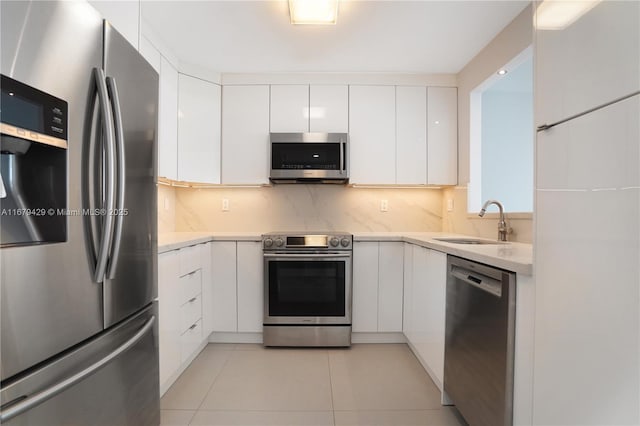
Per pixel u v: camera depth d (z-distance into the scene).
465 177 2.63
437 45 2.29
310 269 2.51
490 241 2.11
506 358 1.14
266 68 2.66
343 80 2.75
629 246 0.70
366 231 3.09
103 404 1.04
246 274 2.55
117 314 1.08
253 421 1.59
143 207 1.27
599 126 0.78
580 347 0.83
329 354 2.38
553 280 0.93
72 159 0.88
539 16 1.01
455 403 1.57
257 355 2.35
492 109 3.38
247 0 1.82
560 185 0.91
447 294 1.67
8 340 0.72
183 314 1.99
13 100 0.73
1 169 0.82
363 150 2.76
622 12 0.72
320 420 1.60
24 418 0.77
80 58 0.91
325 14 1.89
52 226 0.86
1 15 0.71
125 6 1.63
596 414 0.79
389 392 1.86
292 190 3.08
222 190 3.07
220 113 2.74
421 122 2.77
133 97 1.18
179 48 2.34
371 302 2.56
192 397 1.79
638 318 0.68
